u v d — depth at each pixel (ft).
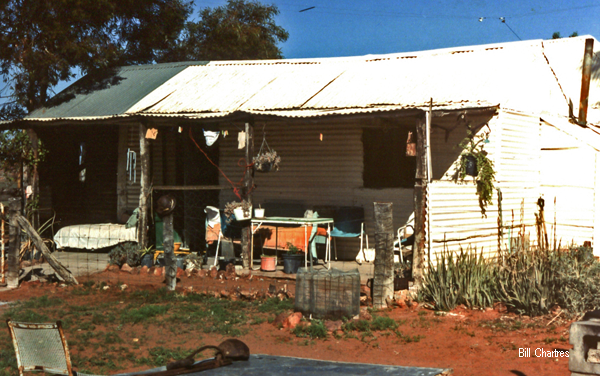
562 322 24.86
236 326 26.00
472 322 25.59
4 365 20.17
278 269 39.91
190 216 49.62
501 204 38.73
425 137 33.17
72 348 22.52
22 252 38.88
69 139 57.06
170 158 53.21
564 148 44.24
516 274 27.94
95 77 57.52
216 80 51.21
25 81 61.05
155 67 57.26
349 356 21.66
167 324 26.37
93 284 34.68
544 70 46.19
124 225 50.16
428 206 32.35
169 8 74.74
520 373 19.39
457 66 44.70
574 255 33.81
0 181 59.67
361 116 36.11
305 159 47.62
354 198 45.68
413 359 21.24
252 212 40.55
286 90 46.32
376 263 29.04
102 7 60.59
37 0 56.65
